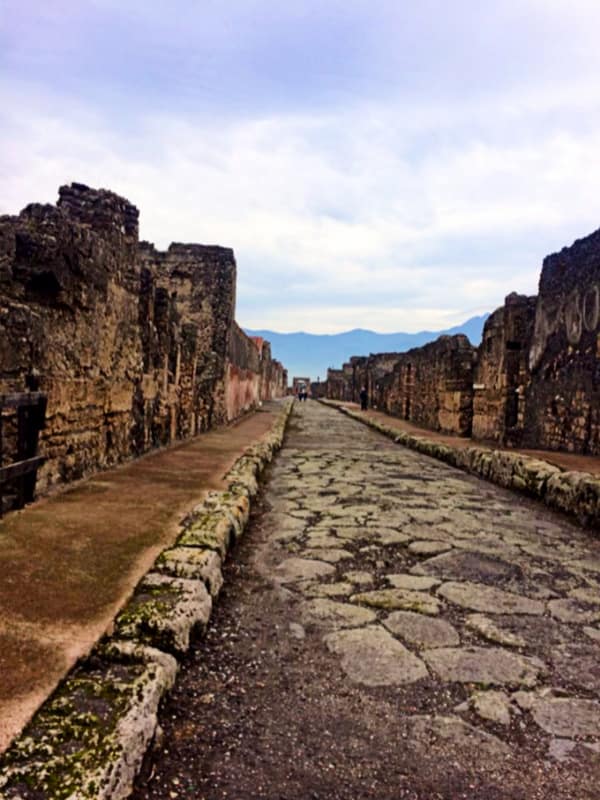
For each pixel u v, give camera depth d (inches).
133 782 72.9
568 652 121.6
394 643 124.0
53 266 206.5
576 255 378.6
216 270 687.1
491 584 161.6
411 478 351.6
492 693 104.7
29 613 105.2
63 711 77.2
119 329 283.3
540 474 282.0
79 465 239.1
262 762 84.0
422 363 788.6
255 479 279.1
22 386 189.2
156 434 366.3
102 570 129.3
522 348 470.3
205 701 99.3
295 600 147.5
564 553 193.2
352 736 91.2
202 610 121.2
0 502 169.0
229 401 705.6
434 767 84.1
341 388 2137.1
